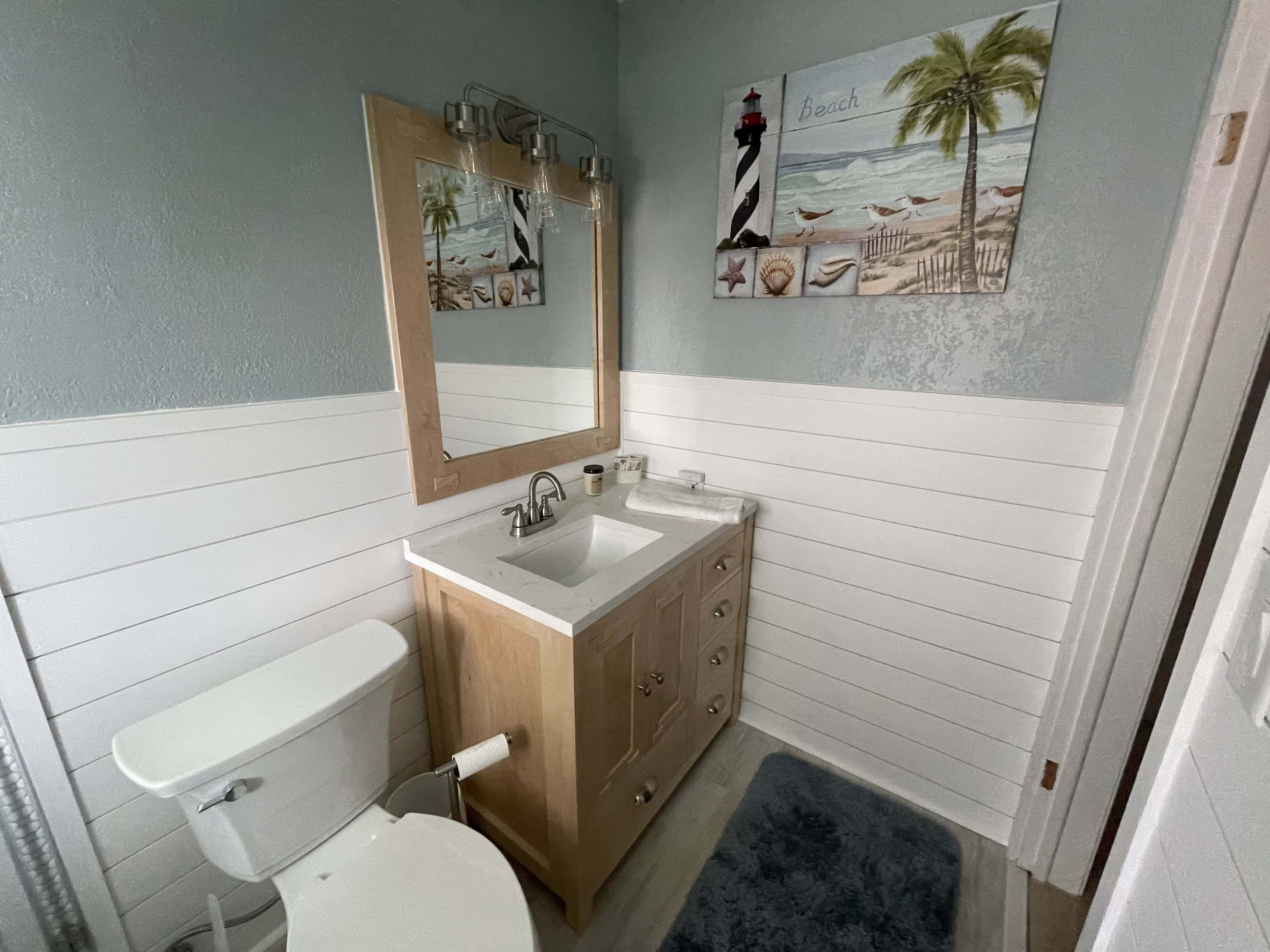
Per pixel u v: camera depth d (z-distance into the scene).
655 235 1.73
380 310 1.21
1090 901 1.38
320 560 1.20
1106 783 1.29
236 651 1.09
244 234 0.98
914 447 1.43
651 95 1.65
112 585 0.92
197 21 0.88
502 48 1.36
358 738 1.05
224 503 1.03
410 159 1.18
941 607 1.49
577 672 1.09
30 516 0.82
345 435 1.19
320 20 1.02
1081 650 1.27
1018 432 1.29
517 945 0.86
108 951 1.00
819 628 1.72
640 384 1.88
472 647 1.30
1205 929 0.51
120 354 0.88
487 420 1.49
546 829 1.28
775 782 1.73
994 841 1.54
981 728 1.50
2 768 0.85
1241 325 0.97
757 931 1.30
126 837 0.99
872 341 1.44
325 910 0.92
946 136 1.23
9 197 0.75
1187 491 1.08
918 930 1.30
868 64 1.29
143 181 0.86
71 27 0.77
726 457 1.76
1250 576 0.55
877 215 1.35
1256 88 0.90
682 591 1.43
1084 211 1.13
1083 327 1.18
